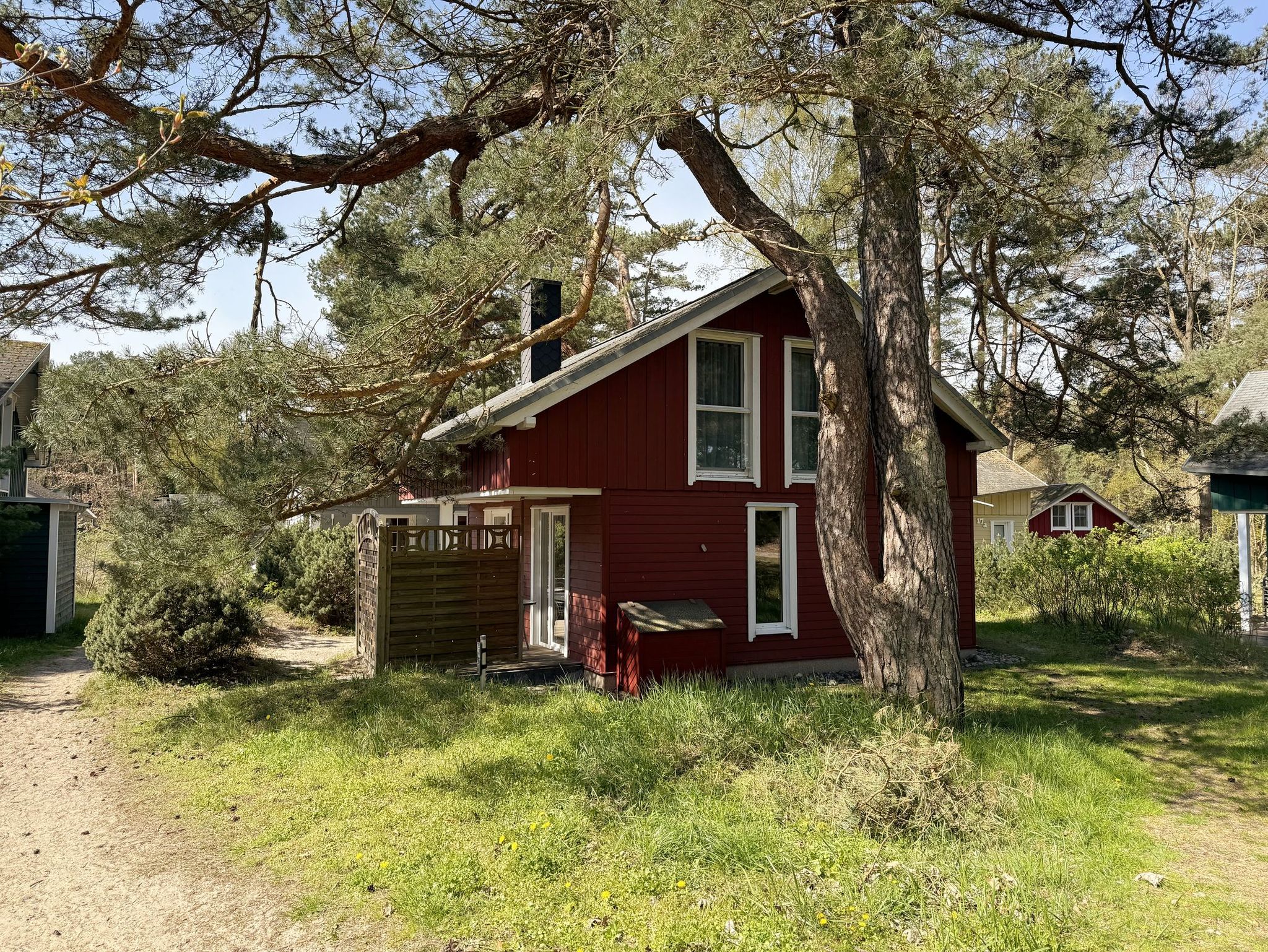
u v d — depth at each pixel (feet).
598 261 27.53
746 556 39.65
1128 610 48.08
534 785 20.72
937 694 26.22
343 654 45.75
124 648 35.76
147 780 23.25
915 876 15.30
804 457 42.16
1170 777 23.06
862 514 28.50
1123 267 48.60
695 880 15.78
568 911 14.85
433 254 27.50
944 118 25.18
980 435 44.06
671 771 20.83
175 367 23.09
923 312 28.99
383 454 35.01
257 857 17.71
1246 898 15.57
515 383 65.00
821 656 40.96
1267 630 51.80
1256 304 87.25
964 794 18.38
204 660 36.86
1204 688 34.65
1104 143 29.66
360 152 36.81
